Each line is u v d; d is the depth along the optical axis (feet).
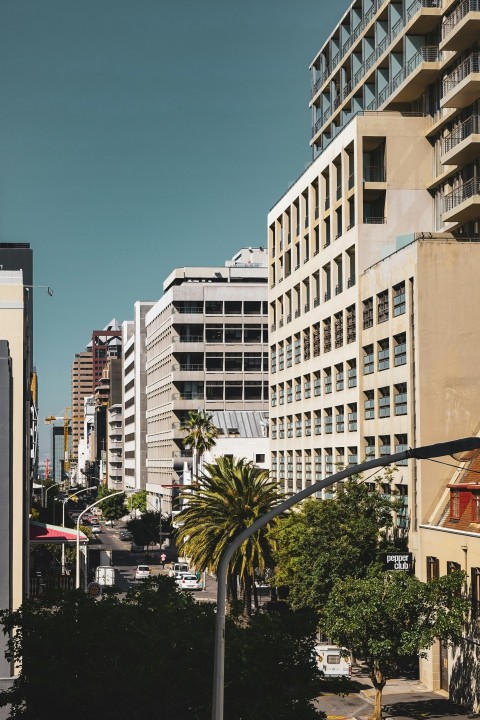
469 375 187.01
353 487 182.70
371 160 235.40
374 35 260.21
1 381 120.98
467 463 179.63
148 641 76.89
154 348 613.11
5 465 120.06
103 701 77.30
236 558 200.75
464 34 199.93
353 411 230.89
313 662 81.35
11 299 128.88
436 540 174.19
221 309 541.34
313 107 322.34
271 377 316.81
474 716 147.64
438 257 187.42
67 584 249.55
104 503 647.15
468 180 209.46
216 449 389.80
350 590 144.36
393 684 175.42
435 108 227.20
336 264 245.86
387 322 205.36
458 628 142.20
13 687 80.74
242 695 78.43
